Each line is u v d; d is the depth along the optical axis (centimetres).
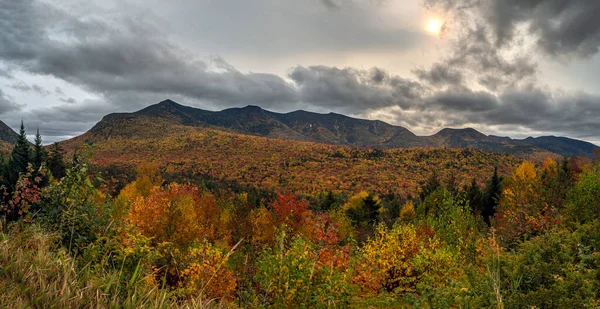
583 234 558
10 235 278
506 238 984
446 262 841
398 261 868
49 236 324
